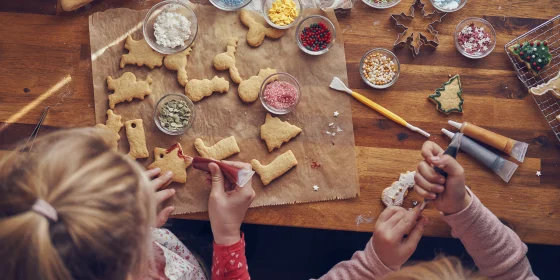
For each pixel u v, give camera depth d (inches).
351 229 61.2
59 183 26.3
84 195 26.3
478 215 51.9
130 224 28.2
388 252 51.8
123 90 61.7
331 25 62.6
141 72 62.8
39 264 24.9
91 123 62.1
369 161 62.0
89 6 63.1
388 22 63.6
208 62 63.0
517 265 52.5
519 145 61.3
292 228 83.4
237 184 54.5
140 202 29.5
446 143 62.3
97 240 26.3
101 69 62.3
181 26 61.6
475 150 61.3
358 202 61.5
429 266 33.5
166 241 55.9
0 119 61.2
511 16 63.8
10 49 62.1
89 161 27.9
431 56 63.4
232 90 62.8
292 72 63.0
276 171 60.8
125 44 62.4
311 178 61.5
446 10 63.2
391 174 61.9
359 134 62.2
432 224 61.2
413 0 63.7
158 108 61.4
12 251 24.9
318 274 84.0
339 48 62.9
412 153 62.1
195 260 58.2
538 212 61.5
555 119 62.4
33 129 61.4
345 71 62.7
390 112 62.2
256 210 61.1
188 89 61.7
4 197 26.0
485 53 62.9
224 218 54.0
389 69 62.7
